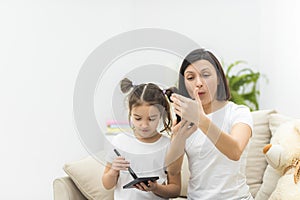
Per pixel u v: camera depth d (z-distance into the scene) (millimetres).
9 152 2631
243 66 3406
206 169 1641
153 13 3619
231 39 3438
